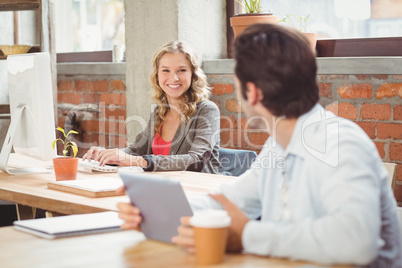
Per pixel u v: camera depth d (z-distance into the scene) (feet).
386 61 10.17
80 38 16.81
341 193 4.17
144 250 4.78
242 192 5.60
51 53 14.55
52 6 14.52
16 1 14.35
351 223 4.01
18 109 9.28
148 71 13.29
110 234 5.32
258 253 4.44
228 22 13.46
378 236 4.31
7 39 16.10
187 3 12.64
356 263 4.05
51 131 8.96
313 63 4.58
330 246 4.07
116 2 15.75
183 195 4.76
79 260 4.47
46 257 4.54
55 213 7.29
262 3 12.87
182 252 4.72
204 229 4.31
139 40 13.41
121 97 14.74
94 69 15.23
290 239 4.27
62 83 16.37
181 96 10.57
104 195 7.12
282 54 4.48
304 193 4.60
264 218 5.06
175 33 12.55
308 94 4.59
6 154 9.11
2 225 9.81
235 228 4.58
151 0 13.00
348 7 11.67
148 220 5.17
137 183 5.16
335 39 11.75
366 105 10.54
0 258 4.51
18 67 9.30
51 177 8.81
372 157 4.40
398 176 10.17
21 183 8.22
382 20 11.25
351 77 10.71
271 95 4.55
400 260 4.80
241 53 4.65
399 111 10.15
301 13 12.32
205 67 12.95
